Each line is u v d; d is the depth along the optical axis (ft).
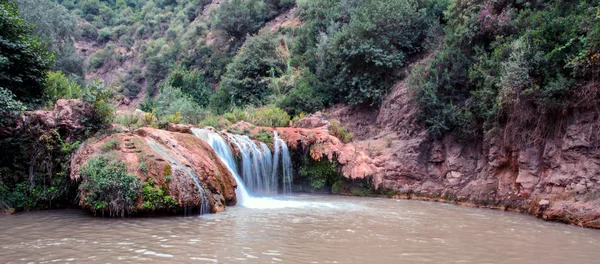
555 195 37.88
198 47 138.21
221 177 41.78
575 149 37.35
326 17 89.25
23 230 27.96
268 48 90.89
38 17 98.12
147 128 42.14
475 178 48.88
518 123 42.93
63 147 37.83
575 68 37.40
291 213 37.58
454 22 59.98
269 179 54.80
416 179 53.83
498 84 43.55
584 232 31.32
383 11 69.72
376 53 67.56
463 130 50.24
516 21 48.91
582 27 38.83
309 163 57.47
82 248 23.18
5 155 37.19
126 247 23.48
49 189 37.37
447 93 54.85
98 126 41.11
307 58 86.74
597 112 36.45
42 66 45.83
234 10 124.77
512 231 31.40
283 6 126.62
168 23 197.57
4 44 41.19
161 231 27.94
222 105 88.17
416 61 68.85
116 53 191.42
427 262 22.15
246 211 38.14
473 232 30.76
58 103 40.40
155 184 33.76
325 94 75.72
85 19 221.05
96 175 32.86
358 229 30.66
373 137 63.72
